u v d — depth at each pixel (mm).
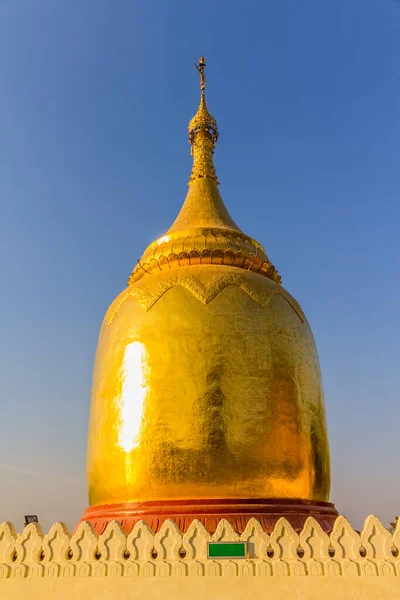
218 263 18766
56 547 12695
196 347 15680
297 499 14703
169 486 14336
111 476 15367
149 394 15344
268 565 11766
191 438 14562
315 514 14625
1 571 12516
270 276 20281
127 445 15125
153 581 11789
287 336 17016
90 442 16766
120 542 12375
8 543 12992
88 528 12766
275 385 15805
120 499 15008
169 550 12117
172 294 16844
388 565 11719
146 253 20203
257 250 20188
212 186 22734
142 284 17938
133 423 15258
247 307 16734
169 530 12328
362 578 11602
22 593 12164
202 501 13805
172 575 11797
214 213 21266
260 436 14891
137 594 11695
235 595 11469
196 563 11844
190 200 22094
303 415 16094
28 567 12492
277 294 17969
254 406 15203
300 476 15203
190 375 15297
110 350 17094
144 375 15680
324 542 12070
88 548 12492
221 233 19781
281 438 15188
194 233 19578
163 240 19984
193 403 14953
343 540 12094
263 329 16516
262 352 16078
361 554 12086
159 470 14469
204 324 16047
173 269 18438
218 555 11938
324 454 16484
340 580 11578
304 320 18484
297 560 11812
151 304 16844
